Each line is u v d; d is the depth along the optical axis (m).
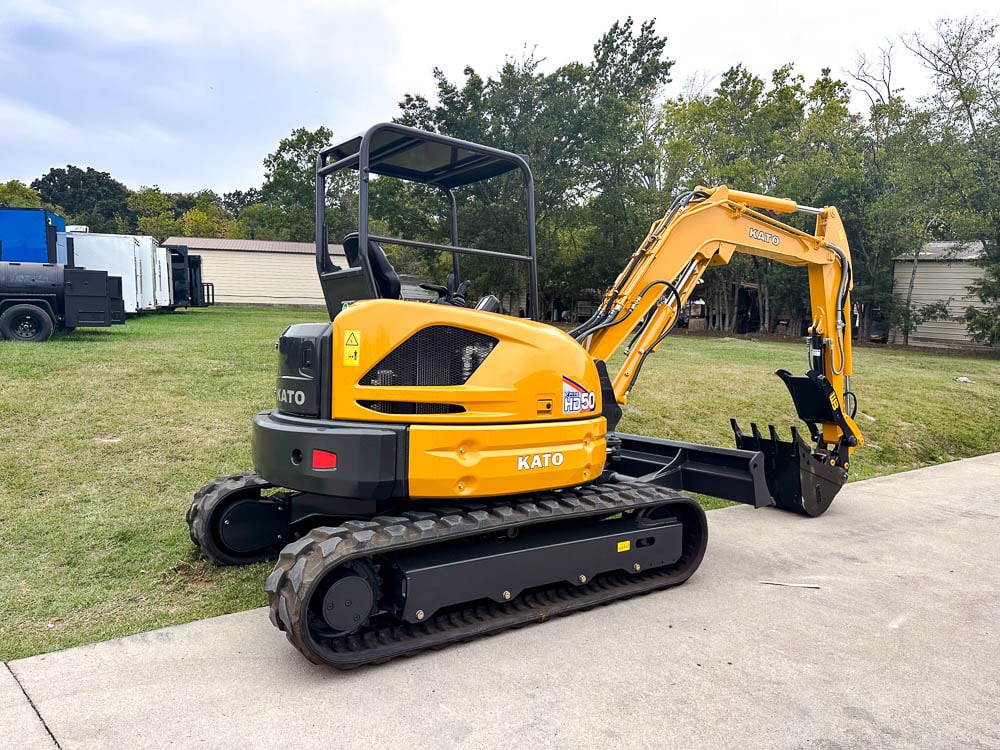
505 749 2.91
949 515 6.74
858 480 8.41
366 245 4.07
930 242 27.39
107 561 4.86
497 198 27.11
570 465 4.31
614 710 3.22
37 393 8.30
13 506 5.62
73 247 19.88
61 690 3.32
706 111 29.61
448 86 27.83
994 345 22.70
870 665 3.69
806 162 26.14
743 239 6.08
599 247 28.59
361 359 3.86
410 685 3.43
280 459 3.95
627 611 4.37
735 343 21.73
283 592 3.41
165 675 3.49
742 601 4.55
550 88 27.50
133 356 11.03
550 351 4.27
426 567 3.71
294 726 3.06
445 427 3.87
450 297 4.51
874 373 14.84
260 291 36.72
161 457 6.86
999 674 3.62
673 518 4.87
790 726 3.11
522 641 3.93
